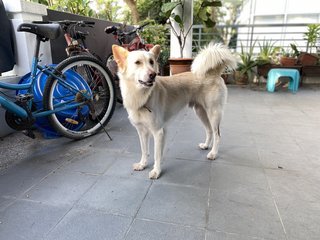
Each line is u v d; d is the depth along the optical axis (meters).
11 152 2.44
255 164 2.23
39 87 2.56
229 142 2.72
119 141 2.73
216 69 2.31
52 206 1.66
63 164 2.22
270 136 2.89
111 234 1.42
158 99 1.99
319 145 2.63
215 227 1.47
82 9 4.86
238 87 5.89
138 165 2.14
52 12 3.31
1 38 2.59
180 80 2.24
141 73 1.78
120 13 7.89
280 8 9.47
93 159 2.32
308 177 2.01
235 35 7.31
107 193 1.81
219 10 9.30
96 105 3.05
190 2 4.96
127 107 1.99
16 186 1.88
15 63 2.87
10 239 1.39
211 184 1.92
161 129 2.02
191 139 2.80
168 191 1.83
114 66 3.82
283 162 2.26
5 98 2.18
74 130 2.82
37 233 1.43
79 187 1.88
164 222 1.51
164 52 6.10
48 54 3.13
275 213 1.59
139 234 1.42
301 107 4.18
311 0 9.13
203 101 2.32
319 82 6.25
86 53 3.31
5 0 2.67
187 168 2.17
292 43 6.60
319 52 6.32
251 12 9.71
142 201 1.72
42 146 2.58
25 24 2.18
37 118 2.47
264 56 6.08
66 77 2.65
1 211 1.61
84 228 1.47
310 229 1.45
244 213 1.59
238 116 3.66
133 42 4.16
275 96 4.99
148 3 7.18
